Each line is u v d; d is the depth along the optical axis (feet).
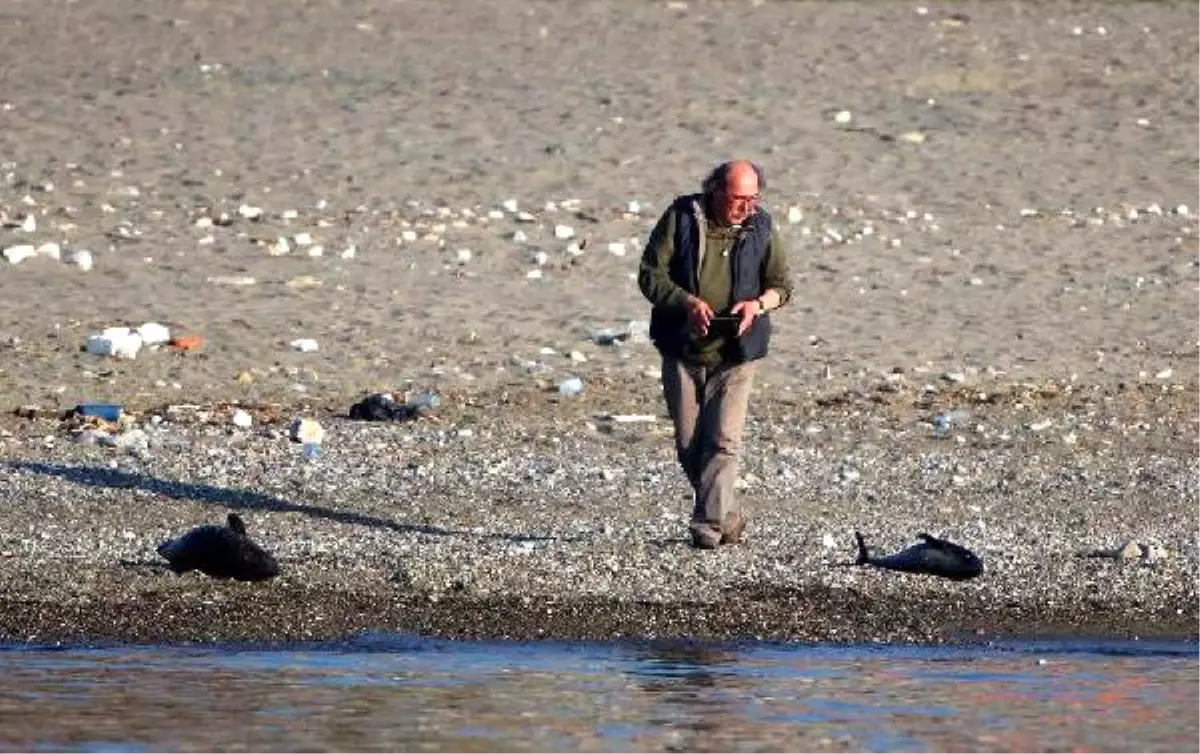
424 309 254.47
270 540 157.99
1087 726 110.22
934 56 383.24
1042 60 382.63
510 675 122.31
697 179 316.40
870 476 191.83
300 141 328.29
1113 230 297.53
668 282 151.84
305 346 238.48
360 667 124.06
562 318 253.65
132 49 377.91
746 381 155.53
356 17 398.83
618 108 349.82
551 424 212.64
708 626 136.87
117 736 105.81
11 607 136.46
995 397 229.04
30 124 331.77
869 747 104.99
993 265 280.51
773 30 397.39
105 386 222.07
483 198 303.27
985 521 173.99
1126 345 251.19
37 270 262.47
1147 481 192.65
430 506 173.78
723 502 156.46
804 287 267.80
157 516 166.81
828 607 141.69
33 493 173.68
